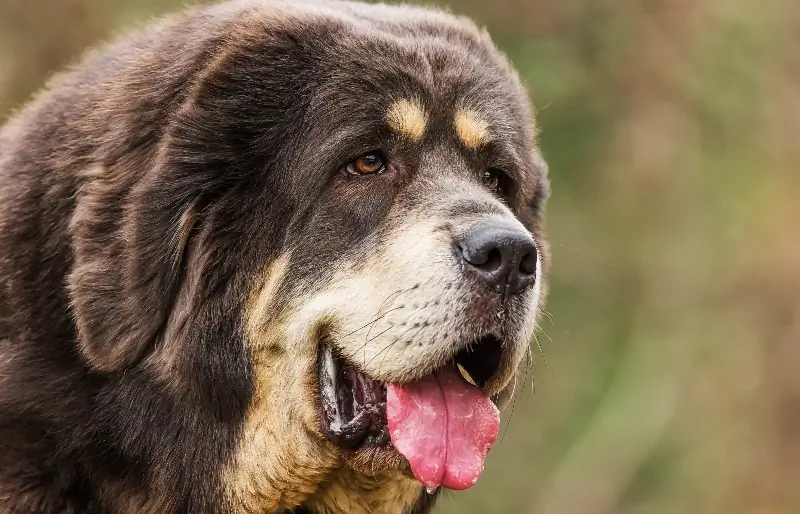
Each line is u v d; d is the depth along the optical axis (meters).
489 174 9.16
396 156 8.61
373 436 8.37
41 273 8.36
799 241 27.73
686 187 28.16
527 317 8.30
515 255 8.09
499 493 24.70
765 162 28.66
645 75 27.83
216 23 8.75
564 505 24.69
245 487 8.36
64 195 8.40
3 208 8.59
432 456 8.06
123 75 8.75
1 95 19.70
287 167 8.35
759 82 28.38
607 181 27.89
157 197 8.05
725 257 27.78
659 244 27.69
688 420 26.34
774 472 25.94
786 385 26.67
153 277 8.08
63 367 8.27
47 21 20.06
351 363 8.33
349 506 8.81
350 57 8.56
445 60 8.91
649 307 27.42
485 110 8.97
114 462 8.27
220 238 8.17
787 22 28.59
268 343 8.30
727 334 27.19
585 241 27.50
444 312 8.07
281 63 8.46
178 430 8.20
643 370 26.66
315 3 9.55
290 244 8.32
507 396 9.37
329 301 8.30
